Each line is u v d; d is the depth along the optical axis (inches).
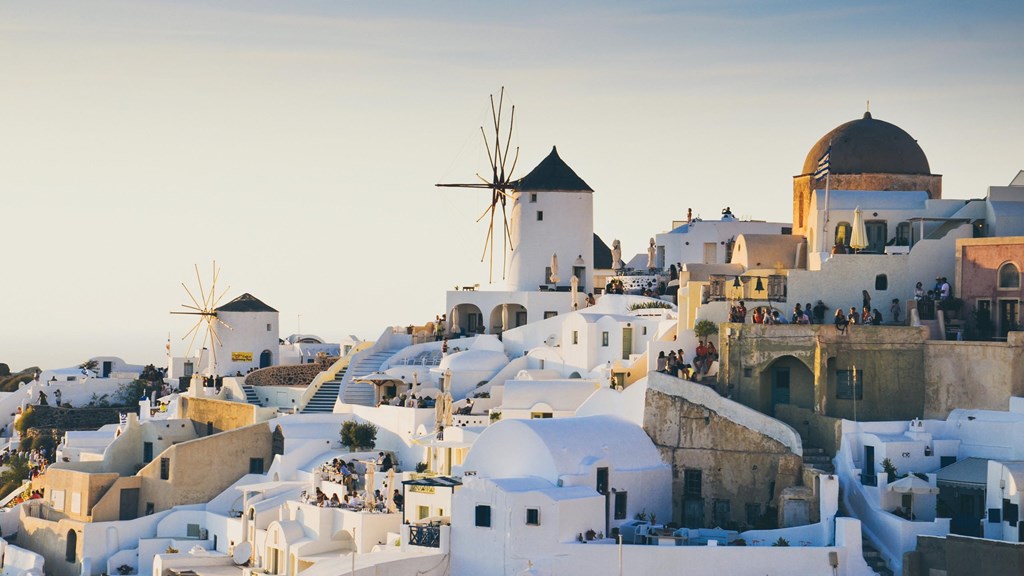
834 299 4362.7
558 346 5295.3
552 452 3878.0
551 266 5841.5
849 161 4933.6
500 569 3742.6
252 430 5009.8
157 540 4722.0
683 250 6136.8
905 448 3875.5
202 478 4936.0
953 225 4503.0
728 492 4060.0
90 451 5477.4
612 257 6776.6
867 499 3811.5
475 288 5935.0
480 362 5290.4
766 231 6117.1
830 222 4643.2
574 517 3747.5
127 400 6668.3
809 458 3969.0
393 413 4921.3
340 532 4190.5
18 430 6422.2
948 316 4188.0
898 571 3661.4
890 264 4347.9
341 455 4753.9
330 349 7209.6
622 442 4067.4
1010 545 3491.6
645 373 4537.4
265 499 4530.0
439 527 3838.6
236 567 4399.6
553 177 5876.0
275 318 6633.9
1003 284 4128.9
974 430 3939.5
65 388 6633.9
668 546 3683.6
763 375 4163.4
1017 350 3944.4
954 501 3816.4
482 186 6013.8
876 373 4067.4
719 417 4084.6
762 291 4397.1
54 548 4896.7
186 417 5551.2
